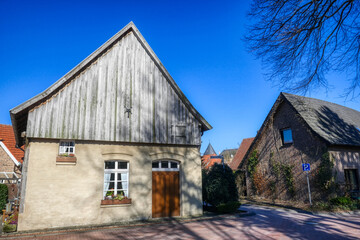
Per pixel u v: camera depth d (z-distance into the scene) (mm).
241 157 29328
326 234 8656
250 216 12664
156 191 11703
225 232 8984
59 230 9000
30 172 9445
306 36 6566
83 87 10820
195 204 12281
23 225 9047
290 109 19062
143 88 12070
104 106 11031
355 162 17469
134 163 11266
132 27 12344
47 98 10070
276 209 15867
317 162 16625
